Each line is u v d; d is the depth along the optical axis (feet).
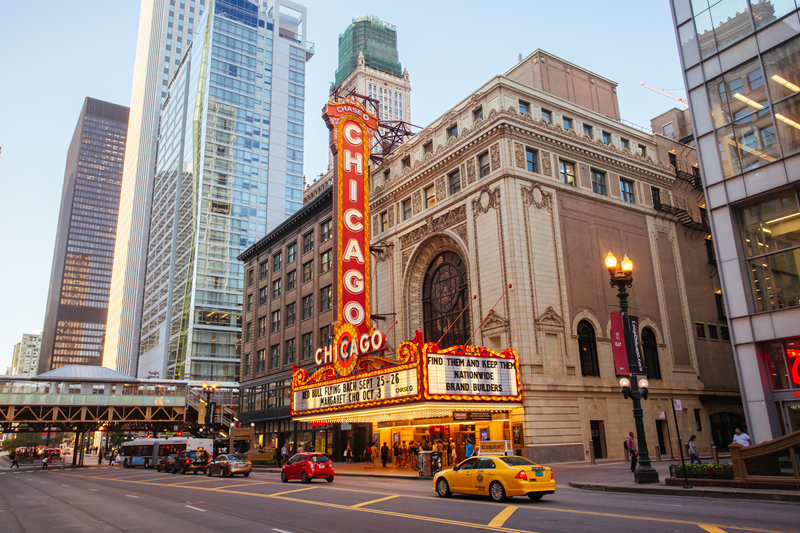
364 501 59.31
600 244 133.90
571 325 121.60
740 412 150.00
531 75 148.05
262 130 397.60
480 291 123.13
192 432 258.37
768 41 80.48
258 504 60.13
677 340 142.41
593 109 154.40
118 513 57.57
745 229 83.30
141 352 445.37
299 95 427.74
